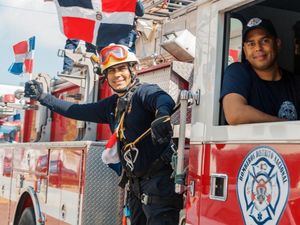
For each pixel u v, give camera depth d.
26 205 5.79
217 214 2.62
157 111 3.05
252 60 2.80
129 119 3.42
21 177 5.82
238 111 2.55
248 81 2.78
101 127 5.11
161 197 3.34
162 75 4.05
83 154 4.22
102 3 5.13
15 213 5.88
